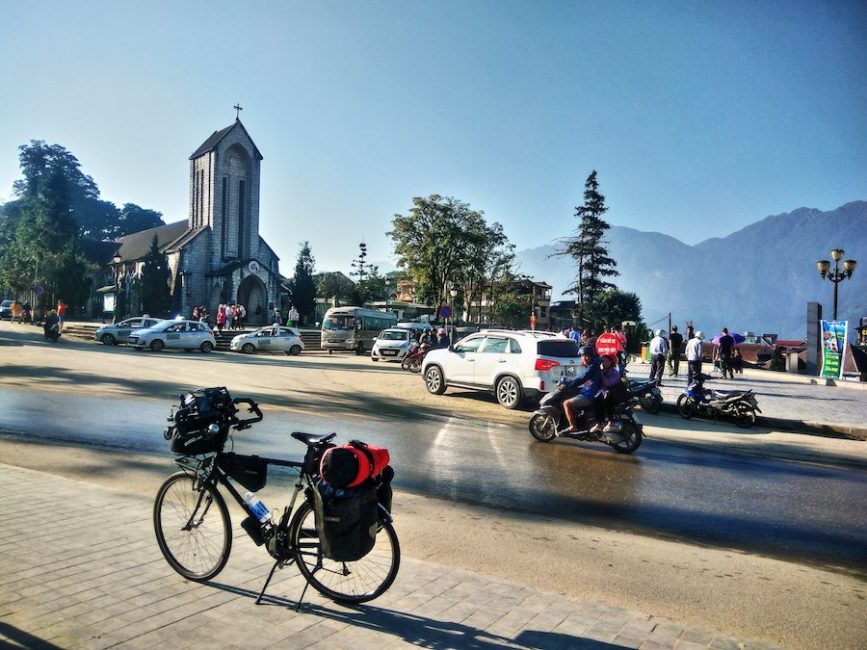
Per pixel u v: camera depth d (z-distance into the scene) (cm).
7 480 680
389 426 1200
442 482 801
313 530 417
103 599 400
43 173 9225
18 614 374
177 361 2575
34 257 7138
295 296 7075
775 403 1811
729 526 660
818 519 696
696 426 1452
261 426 1127
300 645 352
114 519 556
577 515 679
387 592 428
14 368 1939
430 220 5550
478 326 5997
